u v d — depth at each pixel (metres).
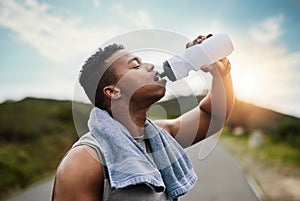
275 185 10.03
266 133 27.61
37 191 9.53
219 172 11.61
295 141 23.16
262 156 17.47
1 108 17.44
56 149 16.34
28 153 14.42
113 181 1.27
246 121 34.34
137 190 1.31
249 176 11.20
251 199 8.19
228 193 8.72
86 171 1.30
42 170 13.14
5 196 9.23
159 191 1.36
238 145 25.62
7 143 15.17
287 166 14.02
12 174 10.91
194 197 8.29
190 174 1.55
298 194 8.88
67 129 18.86
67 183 1.30
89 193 1.31
